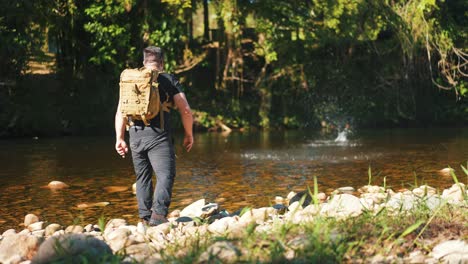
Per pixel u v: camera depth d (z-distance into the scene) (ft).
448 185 24.48
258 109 74.43
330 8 66.85
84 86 63.98
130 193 23.71
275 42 69.92
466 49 77.77
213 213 17.67
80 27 64.03
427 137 55.06
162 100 16.11
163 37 62.34
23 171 31.04
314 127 75.46
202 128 69.72
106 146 46.32
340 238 10.32
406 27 70.54
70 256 10.34
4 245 12.12
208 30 76.48
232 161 35.55
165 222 15.80
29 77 60.85
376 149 42.93
